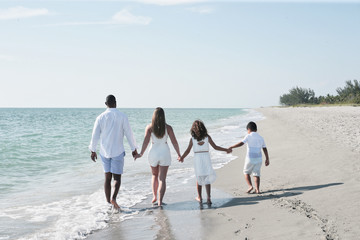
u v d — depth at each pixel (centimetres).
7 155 1158
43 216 470
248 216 420
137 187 657
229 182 657
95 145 534
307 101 10525
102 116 529
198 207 491
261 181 626
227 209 464
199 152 527
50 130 2662
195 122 536
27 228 418
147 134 543
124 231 399
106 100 542
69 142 1661
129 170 849
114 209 498
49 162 1027
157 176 547
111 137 524
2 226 426
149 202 543
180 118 5119
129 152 1224
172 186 652
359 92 6962
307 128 1656
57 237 380
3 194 610
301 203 446
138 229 404
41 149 1359
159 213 471
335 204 421
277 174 662
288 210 423
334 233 326
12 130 2653
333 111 4044
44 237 386
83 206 523
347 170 610
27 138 1872
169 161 531
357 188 484
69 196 590
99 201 552
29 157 1124
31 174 827
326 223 357
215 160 957
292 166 718
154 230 396
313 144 1012
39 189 652
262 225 379
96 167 931
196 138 529
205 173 516
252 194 543
